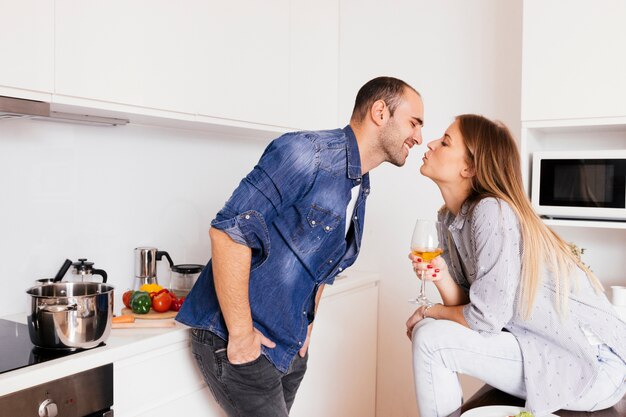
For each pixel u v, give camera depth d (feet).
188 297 6.07
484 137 5.89
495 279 5.42
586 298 5.52
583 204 7.36
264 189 5.26
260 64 8.20
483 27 9.11
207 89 7.34
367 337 9.75
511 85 8.89
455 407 5.80
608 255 8.30
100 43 6.07
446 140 6.11
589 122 7.29
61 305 5.32
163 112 6.83
